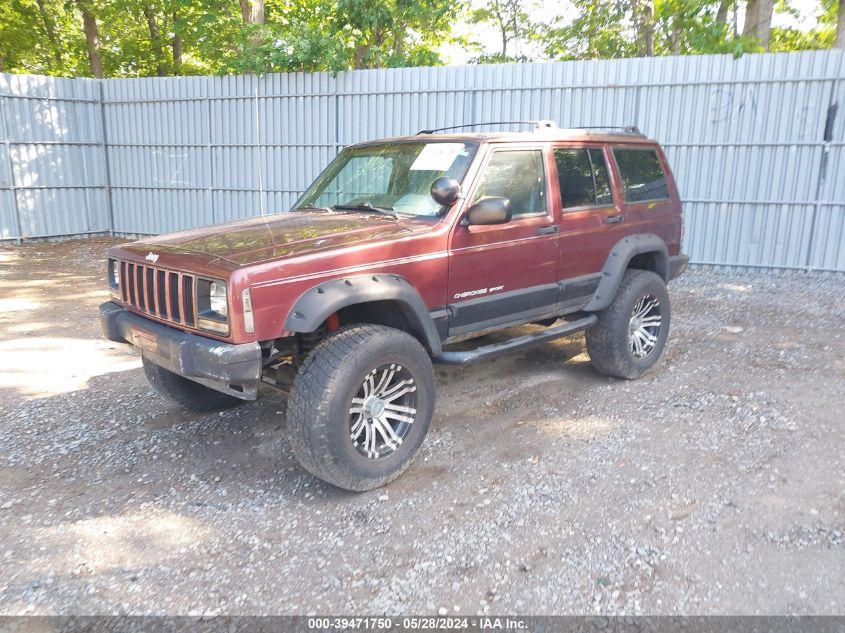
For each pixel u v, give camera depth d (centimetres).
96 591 300
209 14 1966
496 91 1206
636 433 459
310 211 492
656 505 367
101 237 1631
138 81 1523
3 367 633
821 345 659
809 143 1040
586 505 369
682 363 609
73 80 1535
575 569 313
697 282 1021
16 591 300
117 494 388
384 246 390
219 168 1483
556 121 1180
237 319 340
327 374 353
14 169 1477
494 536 341
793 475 396
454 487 392
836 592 294
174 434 470
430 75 1245
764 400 511
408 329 410
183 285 367
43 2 2394
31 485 399
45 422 495
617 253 531
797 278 1047
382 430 386
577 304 516
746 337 695
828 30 2181
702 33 1377
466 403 523
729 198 1107
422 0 1622
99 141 1602
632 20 2564
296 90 1365
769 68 1041
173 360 368
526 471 409
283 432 470
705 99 1089
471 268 435
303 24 1495
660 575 308
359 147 525
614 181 543
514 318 473
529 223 468
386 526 353
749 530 341
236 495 387
